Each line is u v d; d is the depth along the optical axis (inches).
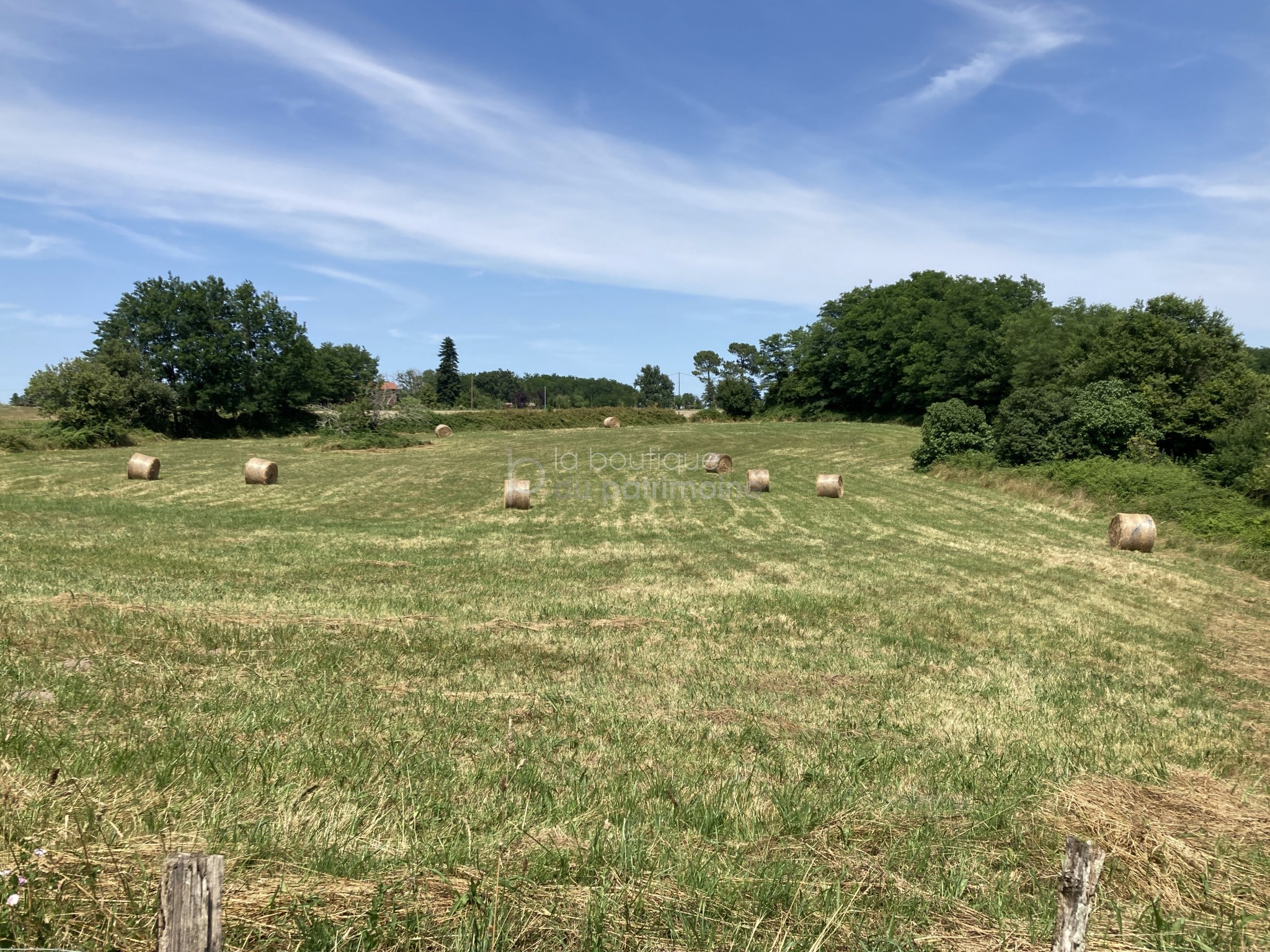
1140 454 1105.4
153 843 141.9
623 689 293.7
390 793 185.2
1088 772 228.2
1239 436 1035.3
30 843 135.3
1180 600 538.6
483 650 335.9
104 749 191.6
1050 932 138.8
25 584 402.0
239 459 1391.5
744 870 154.0
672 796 189.8
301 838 153.9
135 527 668.1
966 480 1209.4
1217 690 345.1
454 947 119.9
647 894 140.6
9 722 206.4
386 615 389.7
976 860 168.2
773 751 237.1
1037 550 713.0
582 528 775.1
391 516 828.0
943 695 308.0
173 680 263.7
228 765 191.3
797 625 414.0
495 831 165.9
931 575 582.2
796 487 1154.0
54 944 112.0
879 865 162.4
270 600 406.0
